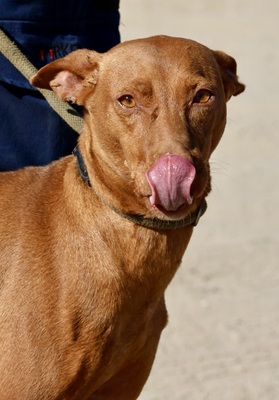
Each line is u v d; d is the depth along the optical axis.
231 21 28.14
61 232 6.84
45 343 6.65
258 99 21.56
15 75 7.94
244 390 9.78
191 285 12.17
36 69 7.71
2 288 6.84
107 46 8.25
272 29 27.45
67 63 7.00
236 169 17.05
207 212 14.94
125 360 7.02
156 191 6.12
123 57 6.70
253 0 30.92
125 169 6.62
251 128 19.42
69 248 6.77
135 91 6.55
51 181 7.16
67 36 8.02
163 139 6.35
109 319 6.73
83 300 6.68
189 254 13.15
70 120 7.68
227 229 14.18
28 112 8.02
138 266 6.77
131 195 6.65
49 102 7.70
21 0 7.83
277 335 10.98
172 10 29.09
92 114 6.86
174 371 10.14
